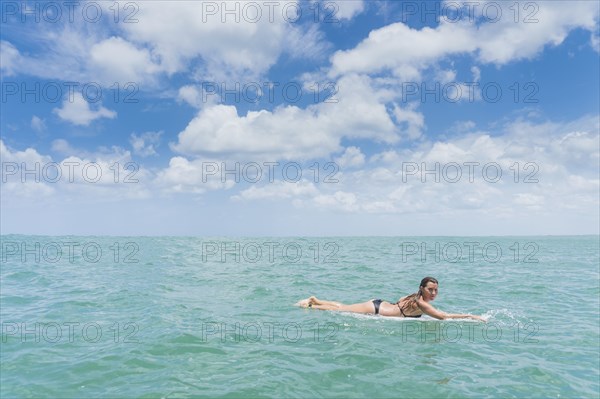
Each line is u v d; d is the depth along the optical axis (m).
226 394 4.81
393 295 11.77
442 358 6.25
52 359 5.94
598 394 4.99
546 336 7.53
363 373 5.57
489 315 9.30
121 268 17.92
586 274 16.75
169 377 5.30
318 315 9.07
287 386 5.08
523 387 5.18
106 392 4.84
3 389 4.91
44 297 10.88
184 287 12.70
